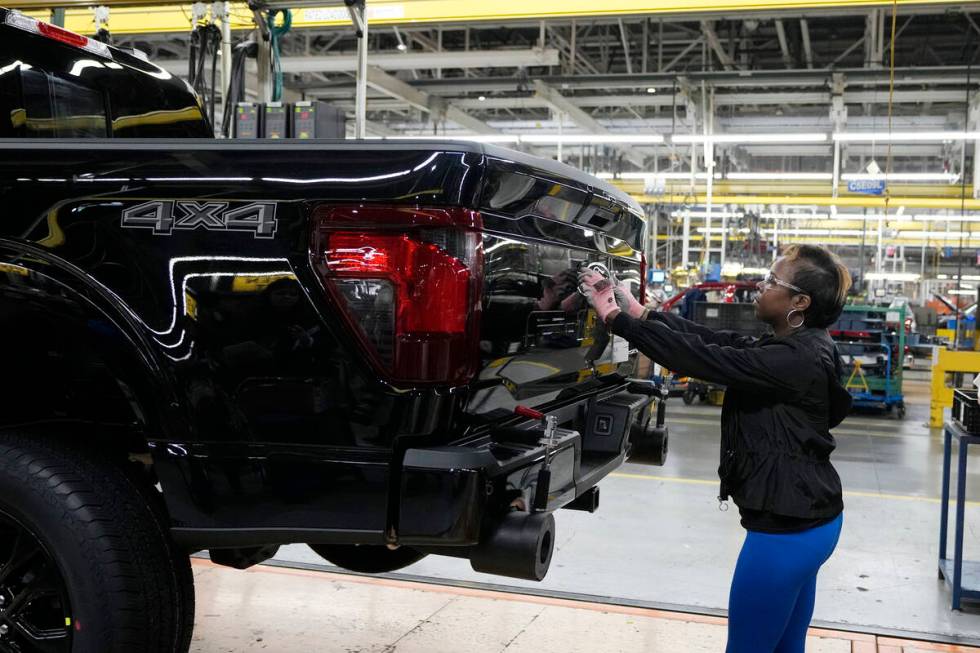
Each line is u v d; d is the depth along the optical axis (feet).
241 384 6.77
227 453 6.82
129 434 8.66
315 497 6.69
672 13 35.68
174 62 52.90
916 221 98.37
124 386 6.99
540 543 6.91
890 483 24.56
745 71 51.42
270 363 6.71
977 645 12.56
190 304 6.86
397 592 13.80
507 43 62.69
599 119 71.97
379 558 10.47
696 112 60.39
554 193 8.05
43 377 8.29
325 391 6.63
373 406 6.55
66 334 7.82
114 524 7.20
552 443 7.45
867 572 16.11
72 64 9.80
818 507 7.63
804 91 64.08
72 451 7.47
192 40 21.77
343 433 6.62
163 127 11.48
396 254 6.49
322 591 13.75
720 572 15.80
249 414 6.77
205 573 14.46
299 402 6.68
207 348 6.82
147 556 7.31
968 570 15.33
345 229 6.57
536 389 8.35
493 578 14.88
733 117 69.36
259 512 6.81
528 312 7.82
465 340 6.70
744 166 81.30
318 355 6.62
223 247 6.81
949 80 48.03
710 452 28.94
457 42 63.46
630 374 11.75
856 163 87.92
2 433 7.55
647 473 25.05
